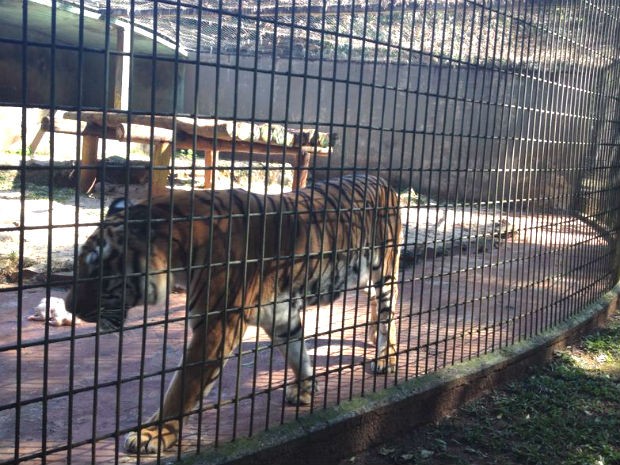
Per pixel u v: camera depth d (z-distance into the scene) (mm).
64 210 8844
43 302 5172
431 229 9531
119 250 2941
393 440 3762
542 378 4738
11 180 10359
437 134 3666
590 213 5941
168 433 3016
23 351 4391
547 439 3855
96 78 16453
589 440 3875
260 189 11602
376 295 4449
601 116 5836
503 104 4176
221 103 16516
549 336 5141
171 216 2525
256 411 3568
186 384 3051
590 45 5453
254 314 3373
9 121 11867
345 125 3141
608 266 6703
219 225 3125
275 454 3096
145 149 13570
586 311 5977
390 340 4316
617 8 5934
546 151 4844
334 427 3379
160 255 3012
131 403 3629
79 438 3141
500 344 4723
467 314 5840
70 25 14703
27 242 6961
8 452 2934
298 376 3490
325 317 5578
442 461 3568
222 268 3086
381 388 3852
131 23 2221
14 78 16328
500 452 3729
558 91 4941
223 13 2465
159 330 4992
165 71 16984
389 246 3652
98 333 2328
